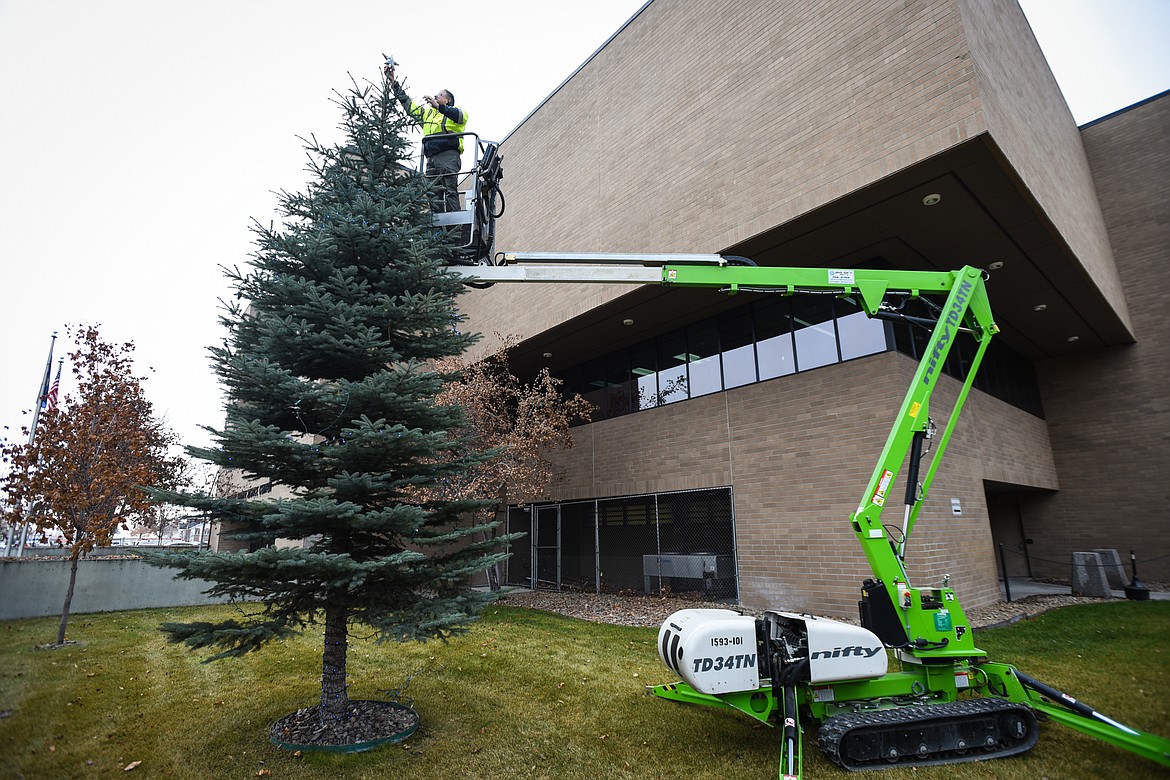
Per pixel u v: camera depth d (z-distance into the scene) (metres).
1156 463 15.48
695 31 12.25
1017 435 14.91
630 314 13.34
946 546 10.43
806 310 11.71
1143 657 7.44
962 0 8.35
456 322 6.70
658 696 6.08
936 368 5.79
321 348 5.54
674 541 13.72
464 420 6.25
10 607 12.66
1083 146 17.08
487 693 6.74
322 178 6.10
